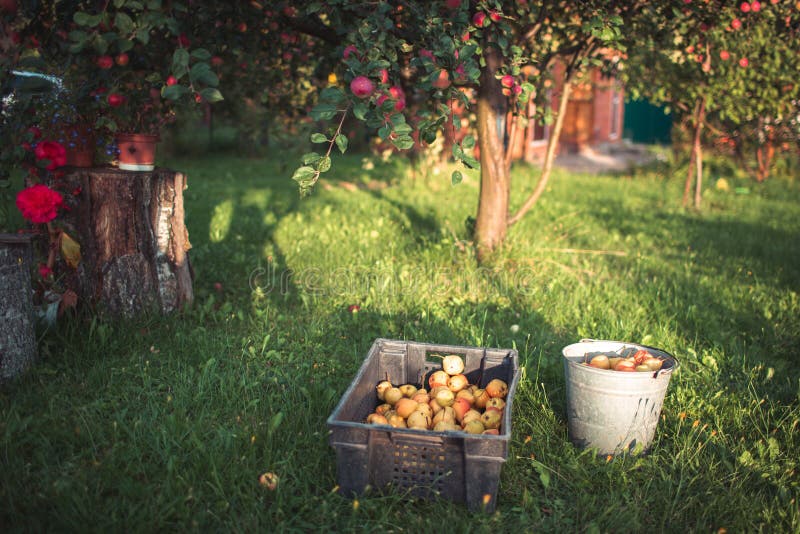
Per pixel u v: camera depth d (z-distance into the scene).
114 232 2.69
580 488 1.90
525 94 2.59
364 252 3.95
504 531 1.74
